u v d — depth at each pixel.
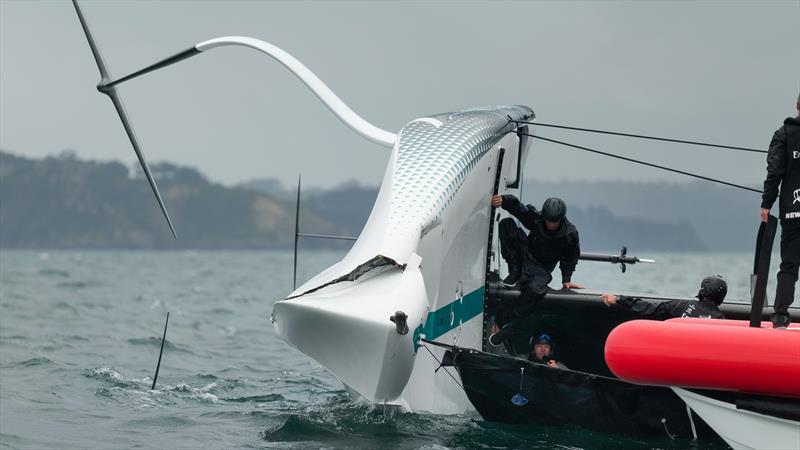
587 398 30.44
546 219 35.44
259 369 48.78
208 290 131.75
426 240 31.28
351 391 33.53
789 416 26.02
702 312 31.45
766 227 27.14
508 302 38.09
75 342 59.50
